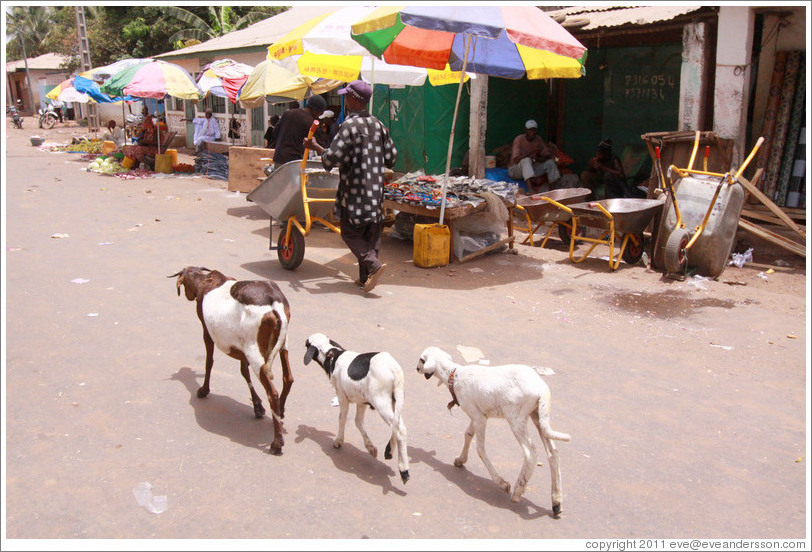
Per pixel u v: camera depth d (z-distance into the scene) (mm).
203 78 17141
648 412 5094
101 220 11430
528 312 7293
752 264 9266
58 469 4066
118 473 4062
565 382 5566
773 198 10414
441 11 7523
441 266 9086
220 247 9695
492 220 9320
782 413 5129
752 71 10805
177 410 4898
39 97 53312
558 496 3793
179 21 32125
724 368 5930
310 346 4465
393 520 3721
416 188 9727
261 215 12242
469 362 5863
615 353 6211
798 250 9008
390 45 9461
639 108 13242
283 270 8594
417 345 6246
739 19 9273
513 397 3785
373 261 7609
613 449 4562
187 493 3891
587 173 12477
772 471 4359
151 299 7273
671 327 6898
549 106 14539
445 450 4520
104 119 35688
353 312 7098
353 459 4355
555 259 9656
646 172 13211
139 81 16109
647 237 10156
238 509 3762
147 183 16219
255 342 4340
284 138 9516
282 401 4754
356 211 7469
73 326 6422
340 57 10516
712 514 3893
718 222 8445
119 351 5883
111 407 4887
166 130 18562
